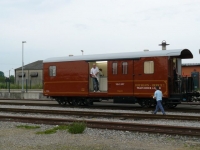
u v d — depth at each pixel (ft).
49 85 85.40
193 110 65.51
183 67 137.28
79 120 47.21
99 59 77.25
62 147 30.83
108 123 43.75
